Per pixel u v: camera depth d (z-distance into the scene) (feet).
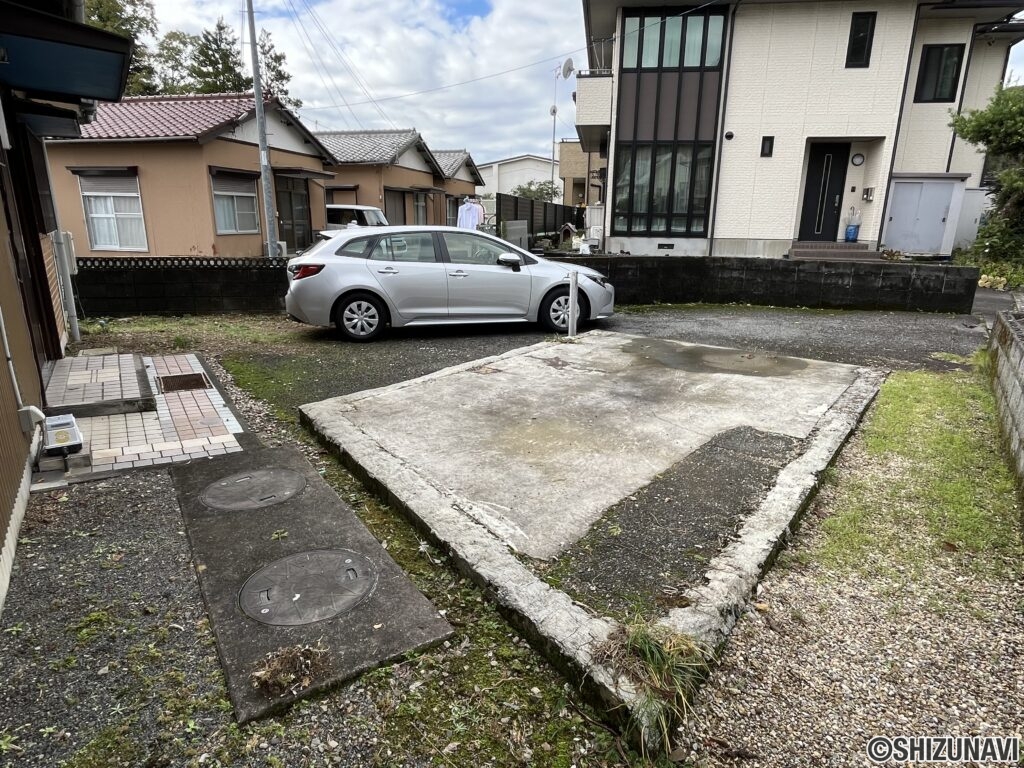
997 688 6.46
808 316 29.19
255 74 41.60
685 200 48.85
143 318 28.32
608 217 50.08
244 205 49.16
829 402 14.80
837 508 10.05
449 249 23.47
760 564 8.20
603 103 49.08
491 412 14.14
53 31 12.97
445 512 9.46
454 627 7.27
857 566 8.52
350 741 5.74
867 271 30.68
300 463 11.79
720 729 5.96
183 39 96.22
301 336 24.08
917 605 7.73
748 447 12.07
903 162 48.83
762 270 32.22
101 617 7.29
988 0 43.19
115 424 13.62
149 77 90.07
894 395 15.66
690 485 10.46
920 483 10.82
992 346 18.63
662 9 45.80
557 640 6.65
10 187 14.88
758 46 45.42
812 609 7.66
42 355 16.52
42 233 19.38
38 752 5.51
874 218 46.57
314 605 7.50
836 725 6.04
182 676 6.42
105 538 9.02
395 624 7.20
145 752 5.55
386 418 13.69
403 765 5.51
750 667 6.73
